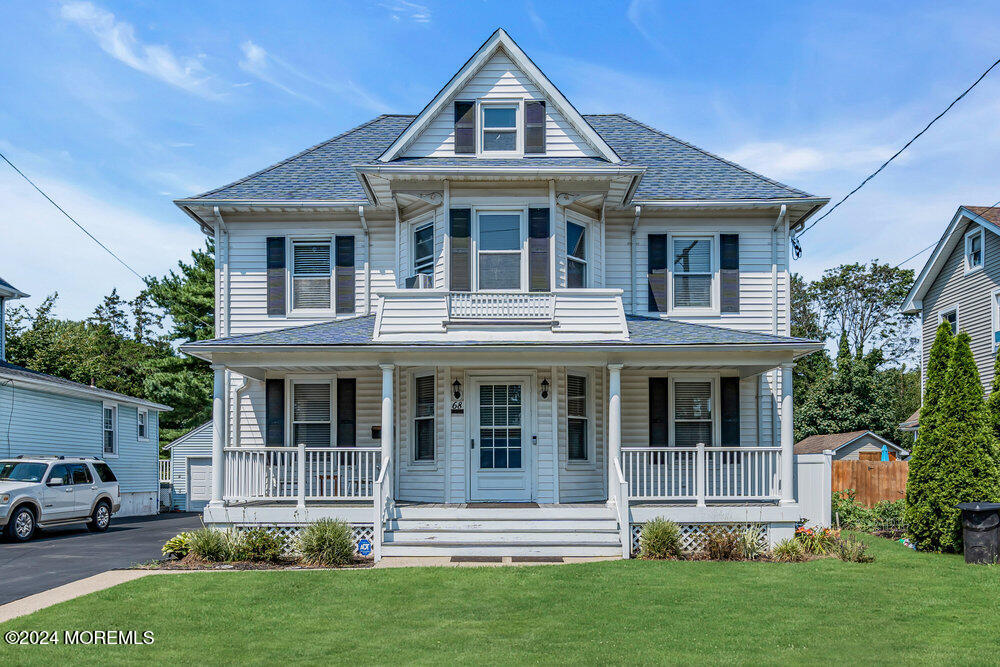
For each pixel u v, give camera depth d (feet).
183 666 25.22
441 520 46.44
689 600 33.71
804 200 57.00
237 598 34.12
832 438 116.78
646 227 58.75
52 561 46.57
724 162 63.77
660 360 48.52
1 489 58.80
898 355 190.29
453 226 51.80
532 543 44.52
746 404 57.21
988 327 83.46
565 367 52.16
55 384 76.64
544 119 54.13
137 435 97.40
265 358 48.26
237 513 47.03
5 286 88.99
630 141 68.13
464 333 49.78
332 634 28.81
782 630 29.19
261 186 59.26
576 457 52.90
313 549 42.86
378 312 50.11
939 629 29.48
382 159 52.11
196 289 133.69
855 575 39.14
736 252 58.59
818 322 192.03
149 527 73.82
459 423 51.03
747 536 44.80
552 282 51.44
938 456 48.42
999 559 43.09
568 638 28.14
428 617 31.09
